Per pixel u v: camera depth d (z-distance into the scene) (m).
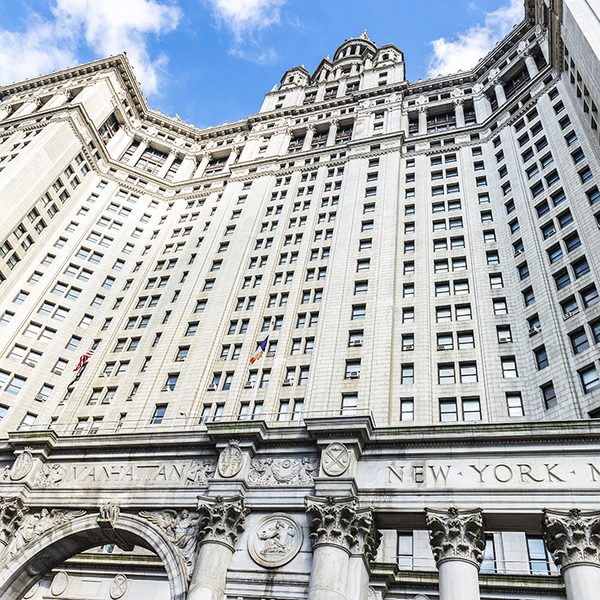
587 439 24.31
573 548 21.53
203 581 24.20
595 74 43.81
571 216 44.34
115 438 32.03
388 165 63.31
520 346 40.97
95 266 65.62
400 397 40.66
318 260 55.56
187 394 46.81
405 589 33.00
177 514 28.05
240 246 60.78
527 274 45.22
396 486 25.61
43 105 86.69
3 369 53.31
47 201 67.25
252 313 52.59
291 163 72.81
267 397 43.88
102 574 41.00
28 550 28.86
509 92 68.69
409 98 77.38
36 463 32.06
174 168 86.56
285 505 26.39
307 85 93.25
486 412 38.12
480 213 53.53
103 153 78.50
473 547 23.09
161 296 60.47
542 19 65.75
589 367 35.44
